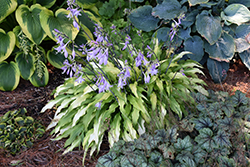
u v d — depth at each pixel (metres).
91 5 3.59
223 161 1.83
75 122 2.28
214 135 2.09
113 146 2.07
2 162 2.21
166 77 2.57
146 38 3.52
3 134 2.36
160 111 2.35
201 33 3.10
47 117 2.81
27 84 3.32
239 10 3.14
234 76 3.37
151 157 1.92
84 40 3.30
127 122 2.22
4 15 2.80
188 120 2.24
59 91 2.70
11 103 2.92
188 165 1.80
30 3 3.35
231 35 3.30
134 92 2.26
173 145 2.01
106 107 2.43
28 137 2.44
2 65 3.14
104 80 1.80
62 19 2.96
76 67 1.97
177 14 3.26
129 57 2.75
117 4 3.80
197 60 3.25
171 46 2.90
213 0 3.32
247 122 2.20
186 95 2.46
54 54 3.40
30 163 2.22
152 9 3.43
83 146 2.21
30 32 2.84
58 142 2.49
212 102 2.46
